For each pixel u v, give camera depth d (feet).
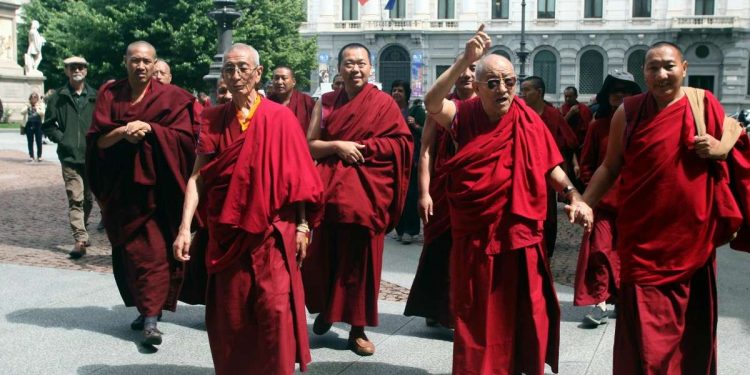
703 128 12.47
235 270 13.80
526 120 14.16
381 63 162.81
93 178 18.70
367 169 18.02
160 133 18.20
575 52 154.30
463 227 14.20
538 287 14.16
